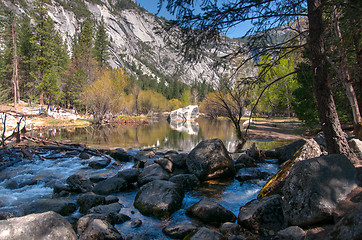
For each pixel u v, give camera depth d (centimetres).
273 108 4509
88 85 4359
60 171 849
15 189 661
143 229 410
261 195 499
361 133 791
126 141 1664
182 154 844
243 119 4097
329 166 314
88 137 1859
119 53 17212
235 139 1761
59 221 314
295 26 498
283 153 935
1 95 3256
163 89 10962
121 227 417
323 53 417
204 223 423
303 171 327
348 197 288
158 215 453
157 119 5438
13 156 1036
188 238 337
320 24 412
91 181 727
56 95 3906
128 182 682
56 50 4912
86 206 497
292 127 2411
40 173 812
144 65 18175
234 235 340
